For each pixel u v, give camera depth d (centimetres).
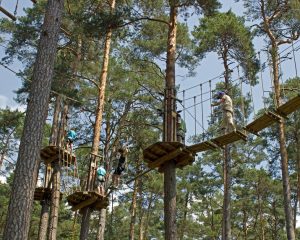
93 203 1327
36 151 790
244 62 1811
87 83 1938
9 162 2458
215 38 1898
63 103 1528
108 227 3072
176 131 1094
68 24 1661
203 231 3316
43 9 1734
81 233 1307
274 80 1734
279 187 2698
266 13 1873
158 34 1802
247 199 2950
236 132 1015
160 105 2023
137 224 3438
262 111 2122
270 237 3294
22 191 749
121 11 1257
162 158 1050
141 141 2083
